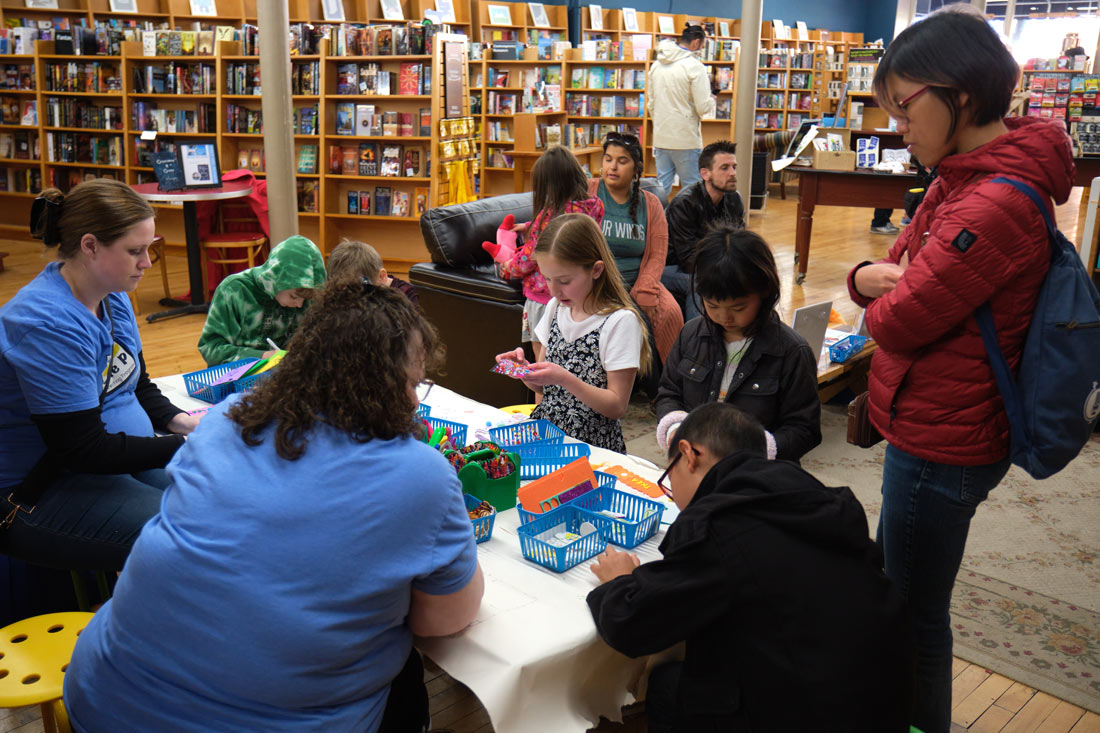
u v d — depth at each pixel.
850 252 8.80
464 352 4.42
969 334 1.67
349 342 1.30
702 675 1.45
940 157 1.69
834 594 1.38
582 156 10.11
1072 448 1.62
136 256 1.98
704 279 2.16
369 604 1.27
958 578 2.96
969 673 2.46
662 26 13.43
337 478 1.26
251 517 1.25
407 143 7.69
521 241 4.32
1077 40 16.66
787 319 6.13
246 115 8.02
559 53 9.88
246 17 10.37
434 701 2.31
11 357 1.87
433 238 4.43
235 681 1.25
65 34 8.48
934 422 1.73
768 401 2.23
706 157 4.74
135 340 2.28
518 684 1.37
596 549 1.73
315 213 7.95
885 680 1.38
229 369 2.61
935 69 1.59
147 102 8.45
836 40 17.30
